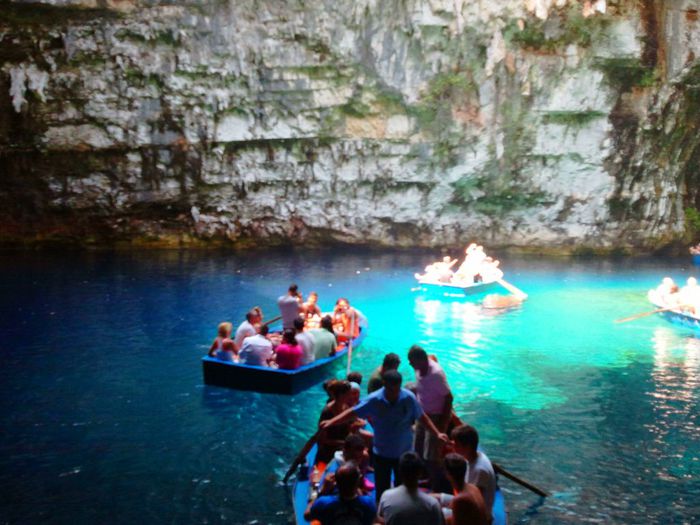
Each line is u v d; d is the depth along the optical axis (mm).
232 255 24297
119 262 22109
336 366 11578
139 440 8734
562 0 20078
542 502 7254
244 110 23656
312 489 6555
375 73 23000
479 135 24328
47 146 22656
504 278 21375
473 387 11031
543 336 14352
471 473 5453
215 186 25062
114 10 20578
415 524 4859
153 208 25062
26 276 19359
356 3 21828
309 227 26375
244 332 11148
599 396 10609
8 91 21422
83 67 21625
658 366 12250
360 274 21172
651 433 9148
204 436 8891
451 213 26281
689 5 22188
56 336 13492
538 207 25922
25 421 9297
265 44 22516
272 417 9539
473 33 22078
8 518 6797
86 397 10250
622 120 23891
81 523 6730
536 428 9305
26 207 23672
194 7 21469
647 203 25578
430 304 17375
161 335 13695
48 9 20000
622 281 20969
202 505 7109
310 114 23969
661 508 7156
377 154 25031
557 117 24047
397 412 5910
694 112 24578
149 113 23000
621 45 22328
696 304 15062
